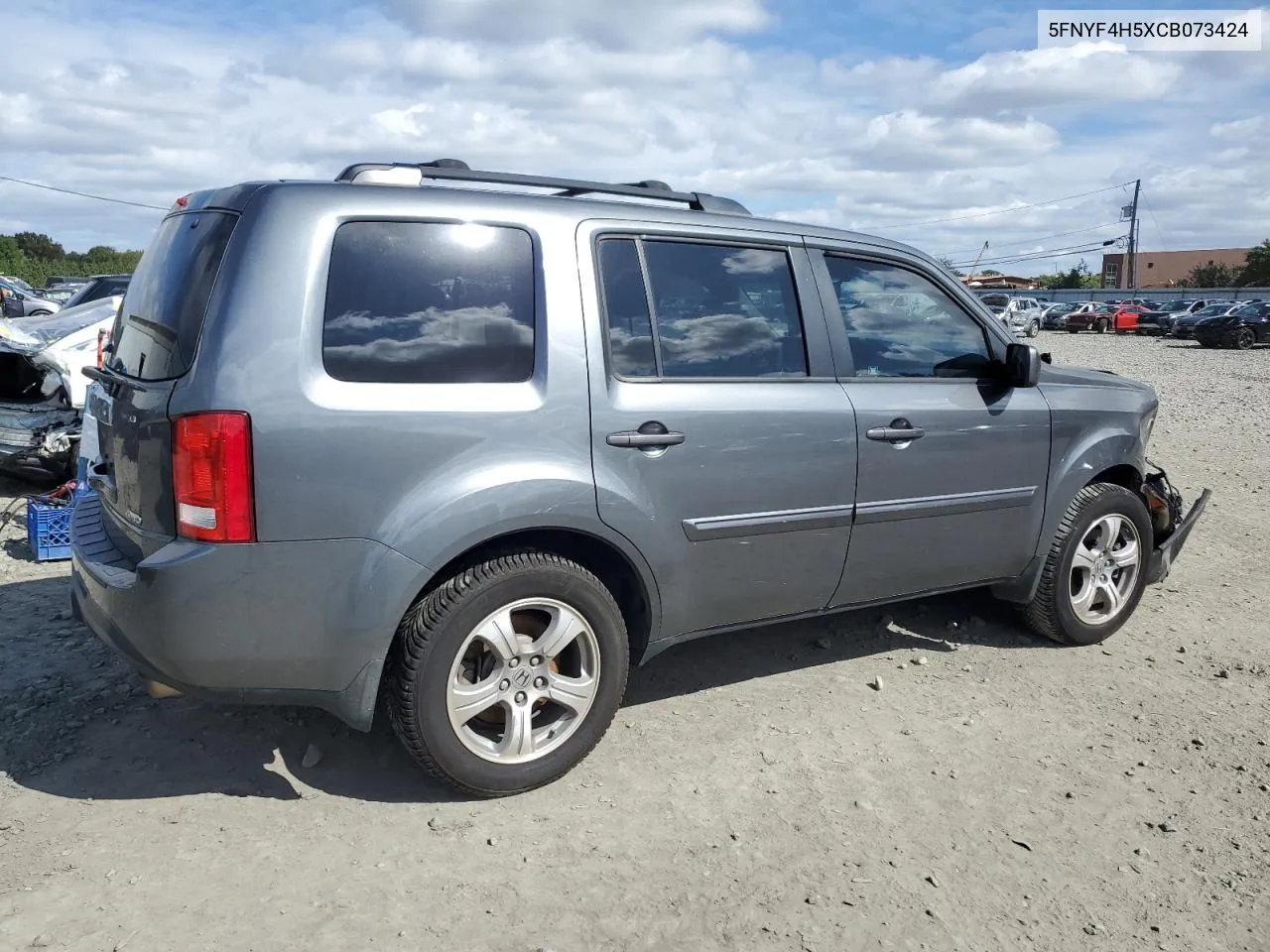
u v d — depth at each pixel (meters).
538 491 3.17
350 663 3.02
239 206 3.04
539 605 3.26
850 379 3.99
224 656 2.91
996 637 4.92
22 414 6.72
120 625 2.97
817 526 3.85
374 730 3.72
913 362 4.21
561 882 2.87
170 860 2.88
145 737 3.61
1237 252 103.00
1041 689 4.31
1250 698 4.29
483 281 3.21
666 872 2.93
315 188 3.05
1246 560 6.42
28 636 4.52
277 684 3.00
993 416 4.32
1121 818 3.32
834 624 5.01
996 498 4.37
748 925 2.72
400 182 3.22
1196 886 2.98
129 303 3.52
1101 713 4.10
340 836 3.04
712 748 3.69
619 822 3.18
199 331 2.90
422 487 3.04
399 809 3.21
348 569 2.96
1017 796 3.43
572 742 3.37
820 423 3.80
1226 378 21.25
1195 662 4.67
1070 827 3.26
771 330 3.82
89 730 3.65
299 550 2.91
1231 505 8.02
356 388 2.97
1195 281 94.44
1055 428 4.55
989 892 2.91
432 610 3.08
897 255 4.25
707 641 4.75
